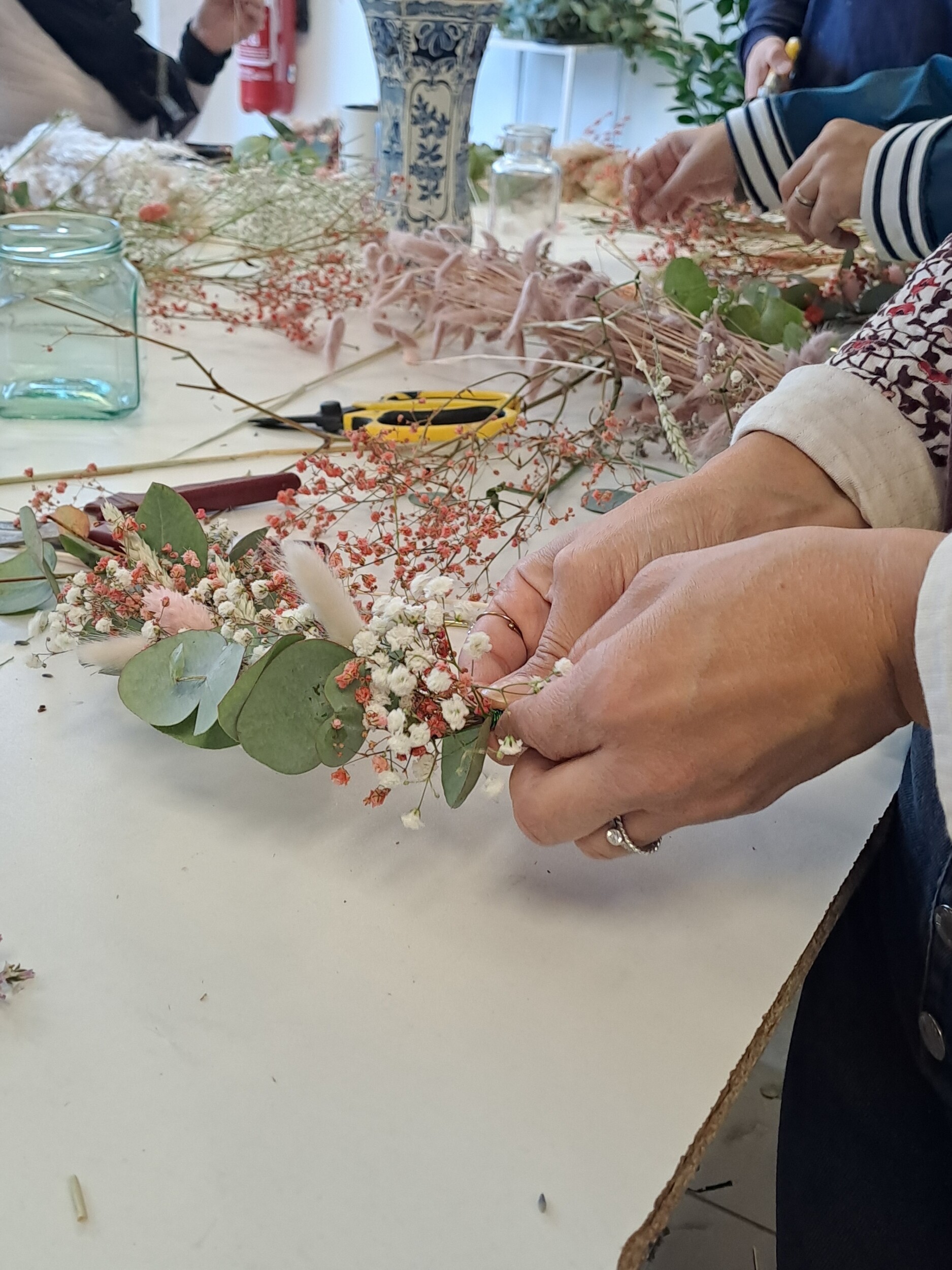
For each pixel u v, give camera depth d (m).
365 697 0.42
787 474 0.52
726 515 0.51
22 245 0.81
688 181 1.13
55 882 0.42
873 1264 0.56
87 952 0.39
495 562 0.69
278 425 0.87
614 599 0.49
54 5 1.59
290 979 0.39
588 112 3.32
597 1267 0.31
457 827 0.47
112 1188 0.31
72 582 0.51
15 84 1.58
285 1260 0.30
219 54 1.79
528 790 0.42
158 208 1.19
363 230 1.20
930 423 0.54
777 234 1.36
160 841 0.44
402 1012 0.38
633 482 0.75
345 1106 0.34
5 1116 0.33
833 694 0.38
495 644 0.51
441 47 1.10
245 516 0.71
